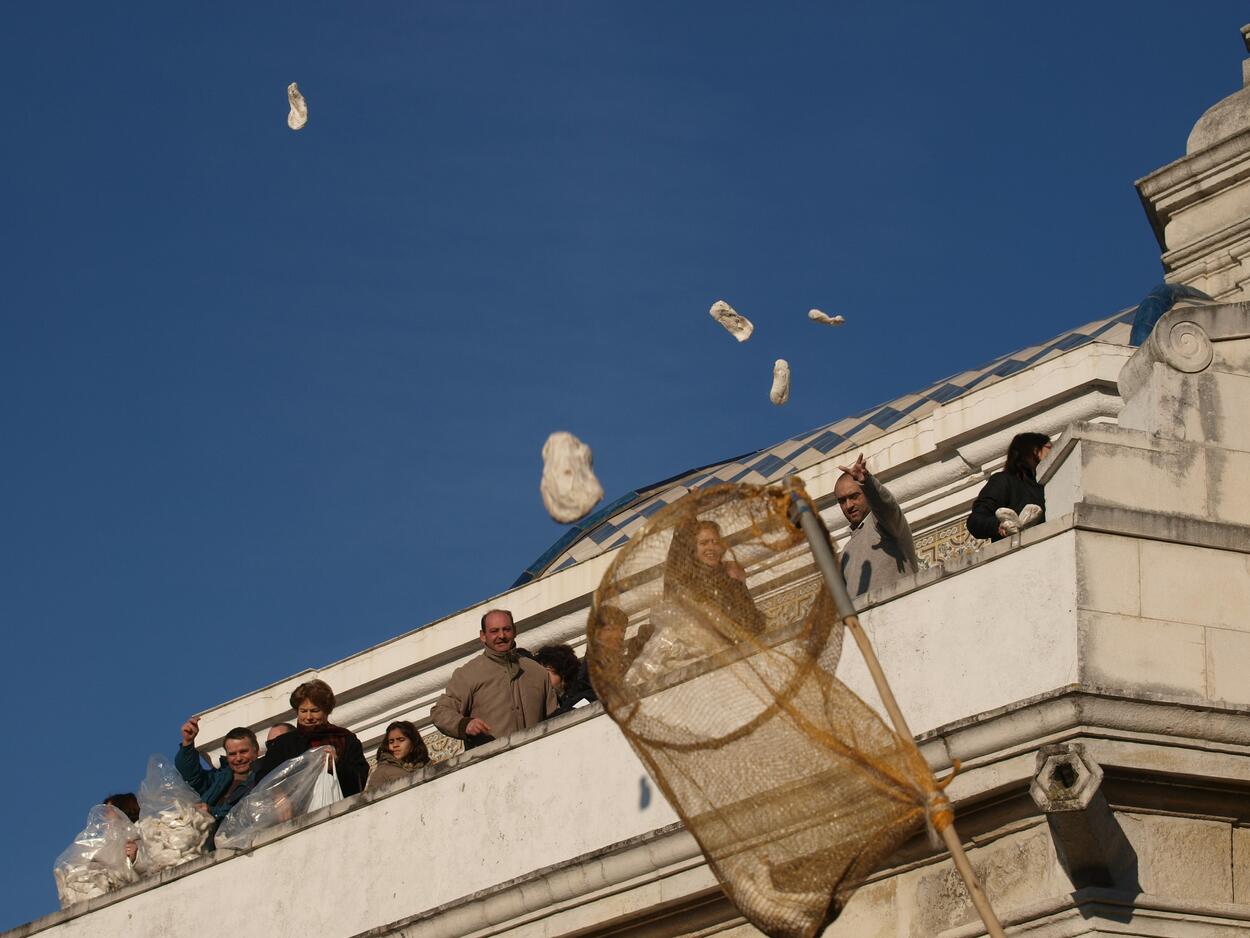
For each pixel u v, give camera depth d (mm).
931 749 10695
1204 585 10875
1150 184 17172
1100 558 10773
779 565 8930
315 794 14328
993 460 17156
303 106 15727
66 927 15156
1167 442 11328
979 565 11055
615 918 11984
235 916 14125
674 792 8547
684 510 8844
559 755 12758
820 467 17969
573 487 11578
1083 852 10188
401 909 13211
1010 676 10734
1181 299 16219
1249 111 16906
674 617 8766
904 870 11047
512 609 19344
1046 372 17016
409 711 19984
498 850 12859
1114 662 10570
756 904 8336
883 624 11297
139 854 15430
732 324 13727
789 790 8422
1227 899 10414
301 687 14797
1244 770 10453
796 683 8570
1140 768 10328
